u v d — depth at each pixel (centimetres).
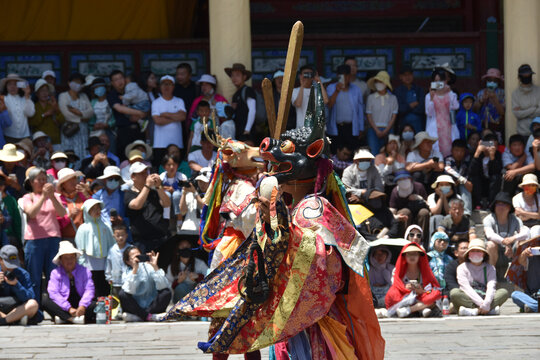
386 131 3075
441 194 2691
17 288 2130
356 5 4144
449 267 2350
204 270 2375
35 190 2338
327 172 1158
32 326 2064
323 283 1095
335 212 1125
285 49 3584
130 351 1723
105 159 2780
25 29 3541
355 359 1115
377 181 2672
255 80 3572
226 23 3136
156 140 2980
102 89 3062
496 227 2639
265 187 1090
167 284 2245
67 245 2256
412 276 2241
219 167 1425
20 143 2862
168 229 2503
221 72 3141
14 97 2952
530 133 3178
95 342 1834
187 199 2489
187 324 2073
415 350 1717
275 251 1088
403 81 3167
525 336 1859
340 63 3597
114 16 3581
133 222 2473
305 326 1085
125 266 2297
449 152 3031
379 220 2550
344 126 3066
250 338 1108
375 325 1149
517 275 2472
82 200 2558
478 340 1822
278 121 1204
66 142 3045
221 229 1488
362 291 1138
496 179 2894
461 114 3127
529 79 3162
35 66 3516
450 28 4153
